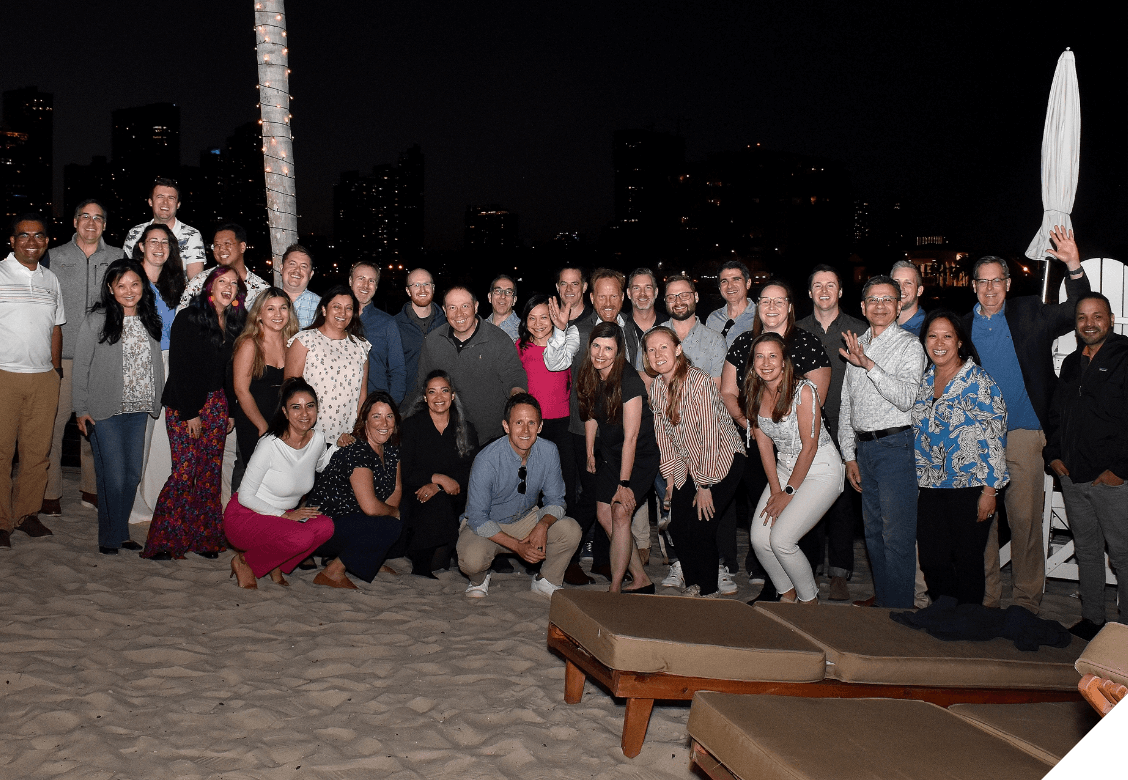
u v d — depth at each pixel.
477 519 5.27
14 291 5.75
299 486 5.27
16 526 6.00
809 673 3.33
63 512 6.77
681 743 3.54
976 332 5.30
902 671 3.39
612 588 5.28
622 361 5.16
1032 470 5.23
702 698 2.82
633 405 5.14
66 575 5.28
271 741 3.40
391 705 3.77
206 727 3.51
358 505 5.39
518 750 3.40
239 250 5.99
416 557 5.75
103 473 5.71
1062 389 4.93
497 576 5.80
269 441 5.18
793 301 5.10
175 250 6.14
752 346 4.71
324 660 4.24
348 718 3.64
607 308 5.86
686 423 5.04
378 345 6.20
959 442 4.62
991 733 2.71
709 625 3.53
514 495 5.38
